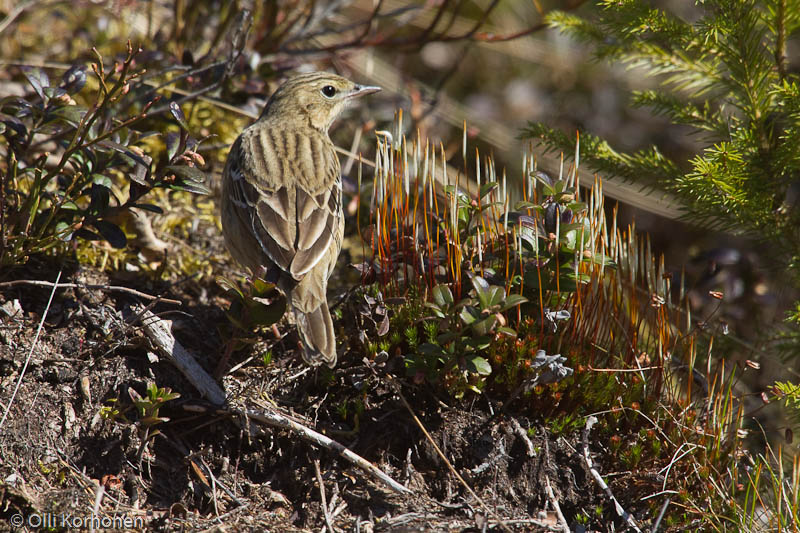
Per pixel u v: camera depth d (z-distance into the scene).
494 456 8.39
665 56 11.02
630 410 8.80
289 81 10.88
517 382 8.68
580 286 8.88
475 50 17.44
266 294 8.25
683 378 9.75
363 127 13.88
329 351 8.16
